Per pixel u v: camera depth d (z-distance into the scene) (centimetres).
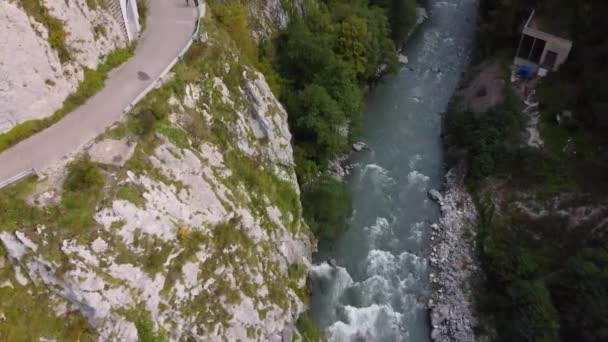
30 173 2745
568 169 4828
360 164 5362
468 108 5816
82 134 3009
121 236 2792
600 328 3572
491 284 4322
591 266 3862
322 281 4328
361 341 3997
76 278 2605
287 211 4144
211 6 4322
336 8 5953
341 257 4525
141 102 3231
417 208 4984
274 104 4253
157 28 3884
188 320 3073
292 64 5084
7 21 2683
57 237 2616
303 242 4250
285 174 4291
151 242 2923
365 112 5966
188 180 3216
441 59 6838
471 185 5091
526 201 4766
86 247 2666
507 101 5456
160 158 3114
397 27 6638
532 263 4203
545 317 3747
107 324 2739
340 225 4641
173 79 3456
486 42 6581
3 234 2541
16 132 2909
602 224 4356
